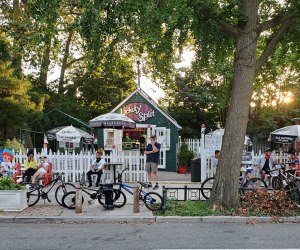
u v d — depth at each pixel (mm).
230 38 11891
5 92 18781
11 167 14102
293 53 13117
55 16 9422
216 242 7332
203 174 15359
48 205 10758
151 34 9672
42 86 29016
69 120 25016
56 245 7125
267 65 13547
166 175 18625
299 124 18047
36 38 10195
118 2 9195
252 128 28438
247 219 9242
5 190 9914
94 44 9820
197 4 9922
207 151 16125
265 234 7992
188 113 30469
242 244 7172
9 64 19109
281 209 9695
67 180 15234
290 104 28875
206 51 11891
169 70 14016
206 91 30297
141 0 9016
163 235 7922
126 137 21969
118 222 9227
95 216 9383
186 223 9125
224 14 10273
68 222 9219
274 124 27266
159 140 20875
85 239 7586
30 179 13492
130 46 11773
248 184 12438
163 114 21000
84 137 18938
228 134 10023
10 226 8781
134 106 21109
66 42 28531
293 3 10195
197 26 11094
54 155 15258
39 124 22750
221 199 9828
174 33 11352
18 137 21359
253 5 10125
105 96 28719
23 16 18250
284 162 16250
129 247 6980
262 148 29484
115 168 15016
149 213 9742
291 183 10938
